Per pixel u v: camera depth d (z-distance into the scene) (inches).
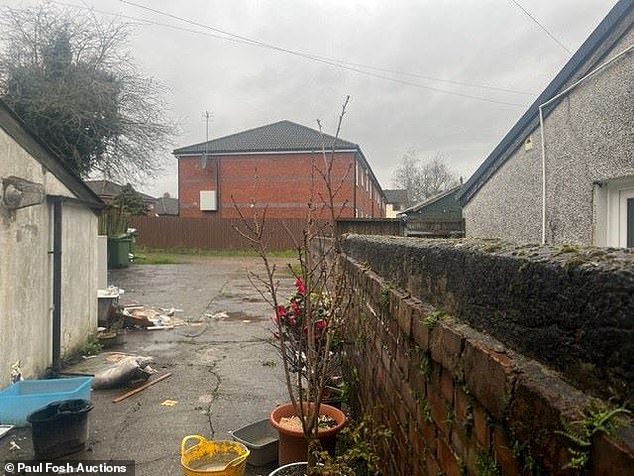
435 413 57.8
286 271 602.9
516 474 35.7
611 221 146.5
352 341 141.3
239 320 310.8
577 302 30.7
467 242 56.8
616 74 135.3
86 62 540.7
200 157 1103.6
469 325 49.6
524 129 202.1
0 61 511.5
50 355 196.5
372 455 94.7
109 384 177.6
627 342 26.2
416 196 1850.4
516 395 35.4
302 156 1062.4
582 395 29.7
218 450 108.9
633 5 124.3
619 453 24.9
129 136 571.2
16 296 169.8
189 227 962.1
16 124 173.9
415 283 72.4
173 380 188.7
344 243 174.6
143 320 288.2
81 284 229.6
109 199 632.4
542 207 185.5
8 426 139.6
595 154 146.6
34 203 178.5
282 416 121.6
